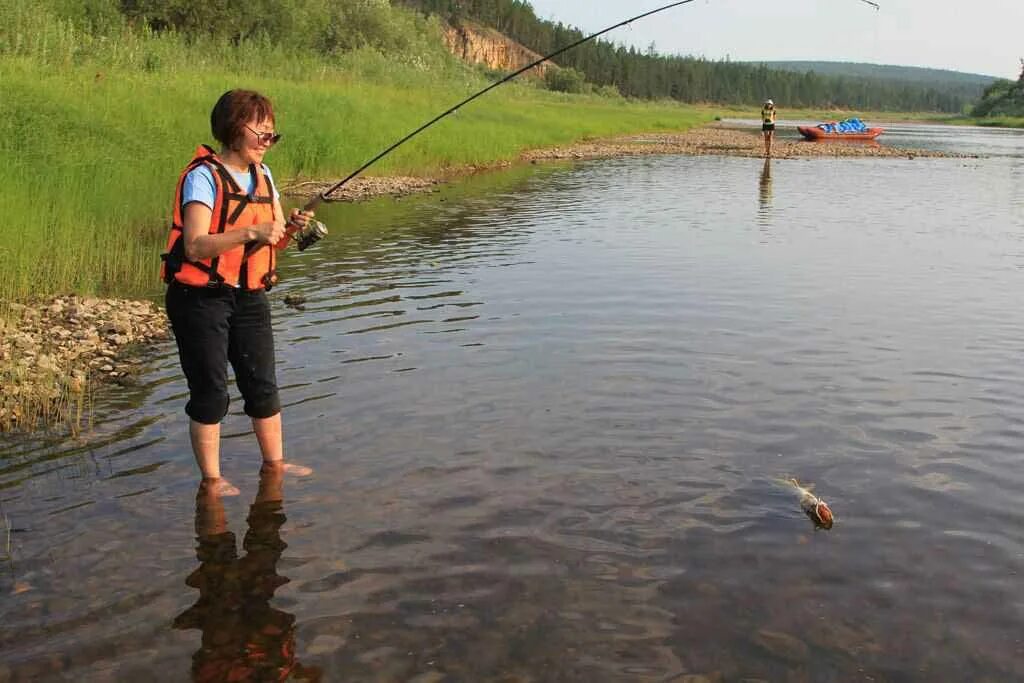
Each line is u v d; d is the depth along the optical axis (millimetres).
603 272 8984
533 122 34688
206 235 3832
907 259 10055
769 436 4648
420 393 5266
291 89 20328
